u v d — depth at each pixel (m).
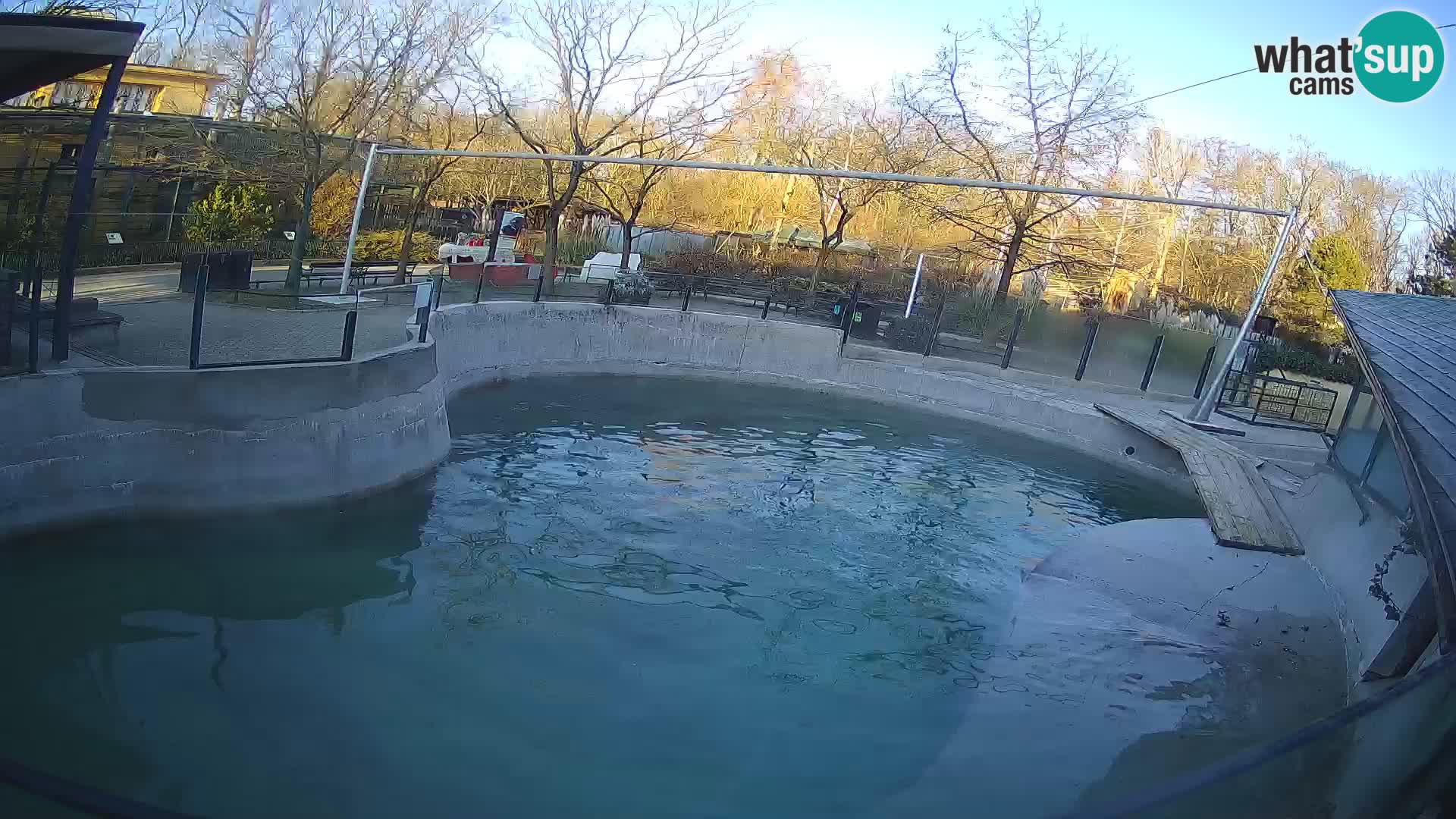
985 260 41.50
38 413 9.70
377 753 7.74
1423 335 11.91
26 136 17.39
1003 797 7.64
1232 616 11.24
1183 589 12.04
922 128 36.00
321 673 8.80
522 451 16.31
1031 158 33.88
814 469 17.69
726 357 24.47
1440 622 5.25
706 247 40.75
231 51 24.22
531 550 12.34
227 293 17.53
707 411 21.08
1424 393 8.80
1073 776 7.94
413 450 13.91
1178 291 49.81
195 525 10.96
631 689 9.29
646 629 10.57
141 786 6.81
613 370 23.27
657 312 24.02
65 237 10.38
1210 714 9.07
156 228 23.81
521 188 36.75
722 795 7.64
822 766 8.14
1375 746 4.51
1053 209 35.75
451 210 36.38
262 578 10.41
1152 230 49.28
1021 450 21.08
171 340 12.97
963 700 9.41
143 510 10.60
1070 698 9.35
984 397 23.16
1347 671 9.84
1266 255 47.91
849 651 10.51
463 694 8.82
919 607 11.84
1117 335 33.59
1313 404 24.08
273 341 13.85
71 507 10.00
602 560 12.31
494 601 10.80
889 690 9.56
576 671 9.49
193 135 22.64
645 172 31.84
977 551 14.13
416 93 26.23
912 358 25.12
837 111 40.81
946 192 37.19
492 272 25.67
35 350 9.85
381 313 18.06
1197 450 18.23
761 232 40.44
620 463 16.50
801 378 24.50
